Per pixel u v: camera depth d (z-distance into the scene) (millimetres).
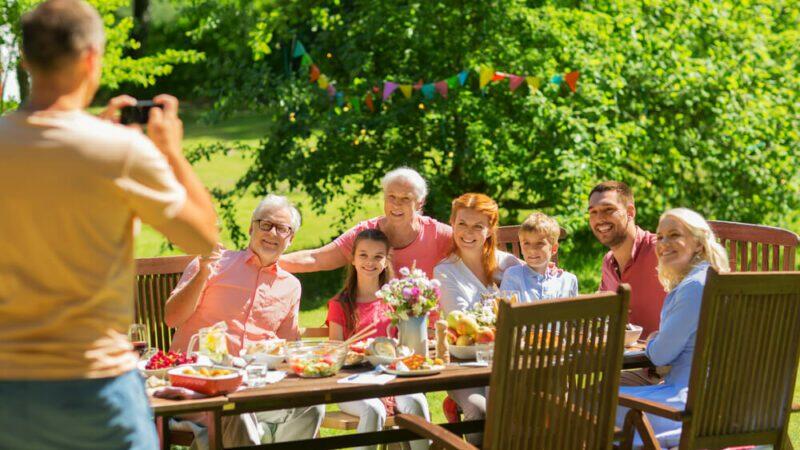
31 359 2172
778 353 3637
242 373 3355
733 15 9500
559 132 8422
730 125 9023
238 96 9141
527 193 9141
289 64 9188
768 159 9211
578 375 3299
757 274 3461
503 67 8734
